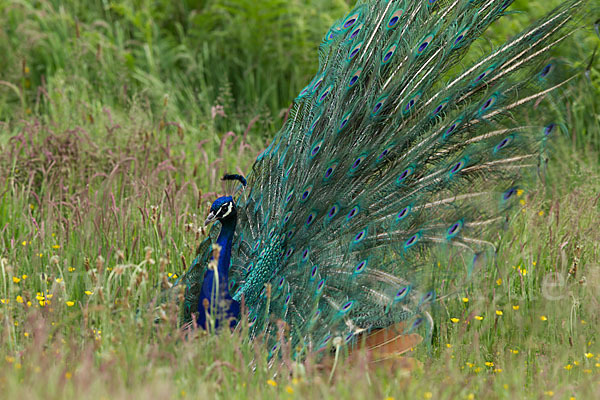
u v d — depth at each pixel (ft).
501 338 39.34
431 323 34.45
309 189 38.86
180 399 28.76
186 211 45.98
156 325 33.94
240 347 33.50
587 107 63.67
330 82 41.78
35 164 53.62
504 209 35.50
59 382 27.68
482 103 38.11
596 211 49.96
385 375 33.12
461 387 30.96
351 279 35.88
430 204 37.01
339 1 74.13
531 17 67.72
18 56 71.82
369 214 37.91
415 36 41.22
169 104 66.95
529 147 36.68
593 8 40.42
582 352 36.88
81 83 68.74
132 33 79.82
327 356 34.24
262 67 75.20
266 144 61.62
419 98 39.88
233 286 39.09
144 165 53.42
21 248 44.14
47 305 36.06
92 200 48.01
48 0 80.07
